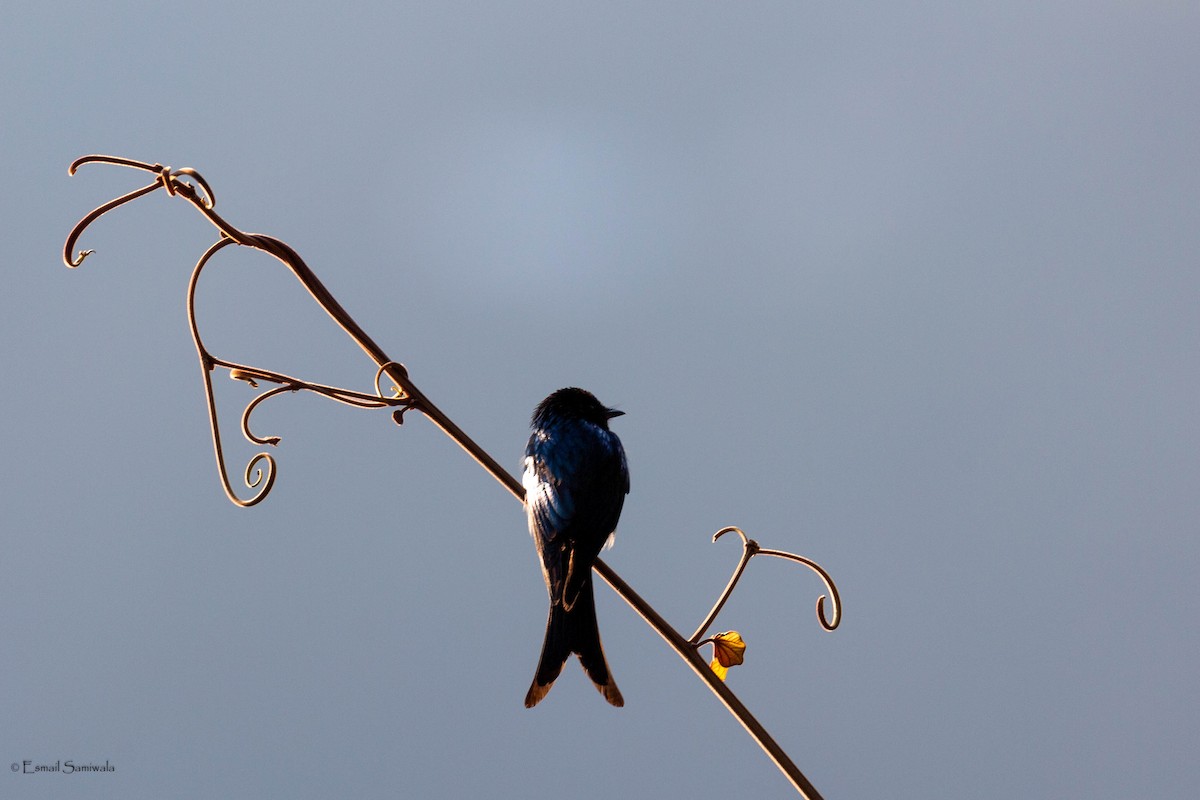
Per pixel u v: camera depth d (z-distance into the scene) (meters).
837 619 5.96
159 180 5.86
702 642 5.79
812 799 5.39
